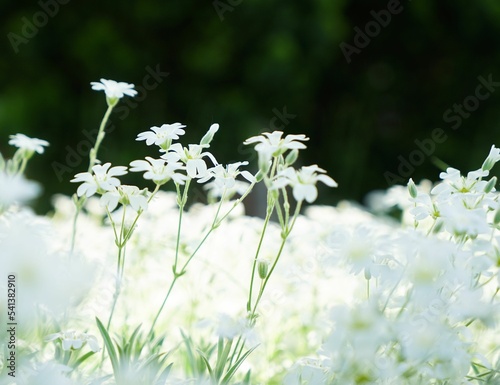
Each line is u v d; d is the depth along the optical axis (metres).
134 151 11.79
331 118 13.00
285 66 11.99
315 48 12.16
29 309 1.90
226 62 12.20
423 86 13.50
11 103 11.73
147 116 12.10
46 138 11.86
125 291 3.11
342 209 4.79
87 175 2.33
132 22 12.22
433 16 13.05
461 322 2.33
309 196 2.08
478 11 12.93
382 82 13.45
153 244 3.45
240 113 12.05
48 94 11.91
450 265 2.16
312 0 11.95
